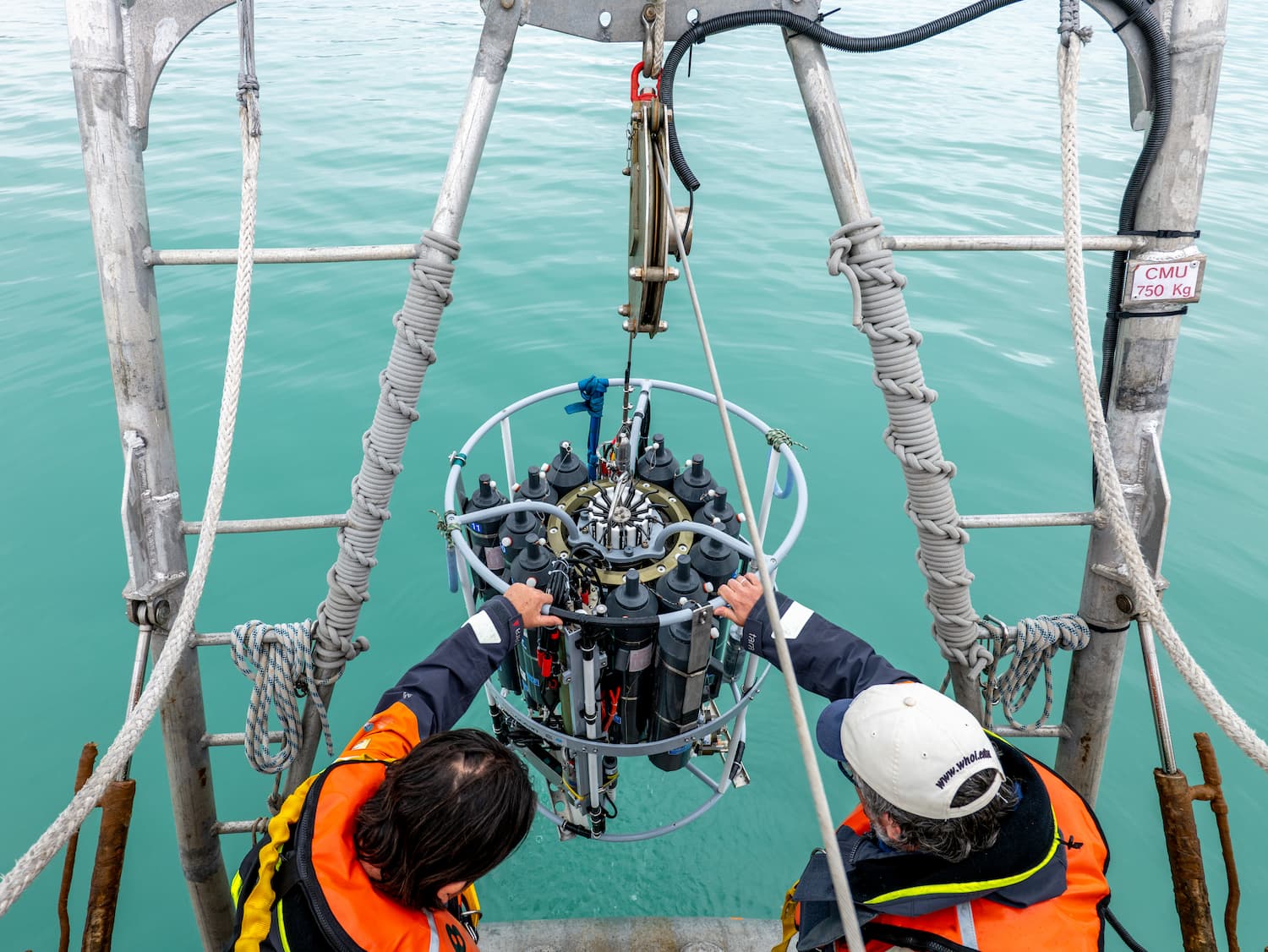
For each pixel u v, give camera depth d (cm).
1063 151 209
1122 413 269
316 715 286
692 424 749
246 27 209
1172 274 250
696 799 468
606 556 304
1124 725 511
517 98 1467
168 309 866
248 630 275
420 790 126
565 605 270
